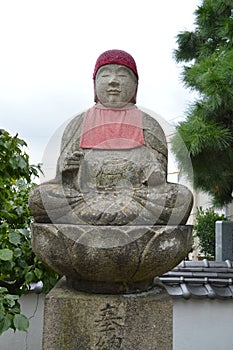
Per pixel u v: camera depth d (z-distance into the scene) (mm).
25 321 2379
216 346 3822
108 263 2029
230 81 3824
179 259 2197
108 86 2566
